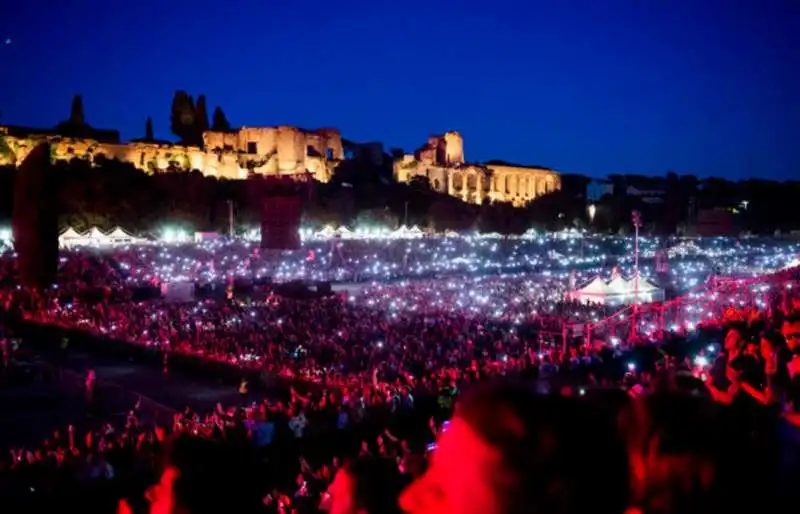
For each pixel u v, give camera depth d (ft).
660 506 10.25
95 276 224.33
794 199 610.24
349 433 85.20
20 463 72.64
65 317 167.43
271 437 80.79
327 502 39.34
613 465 8.26
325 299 211.41
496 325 168.76
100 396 116.47
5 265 203.82
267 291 221.46
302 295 218.18
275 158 531.09
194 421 87.04
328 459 79.51
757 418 14.93
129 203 329.11
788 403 28.91
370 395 95.55
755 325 46.73
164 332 150.61
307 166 547.49
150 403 113.09
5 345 130.72
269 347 129.90
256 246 293.84
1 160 404.77
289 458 77.82
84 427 101.24
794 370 30.25
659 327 143.43
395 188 501.15
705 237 490.08
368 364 122.93
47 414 107.45
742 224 563.89
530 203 565.53
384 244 350.64
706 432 10.36
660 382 22.36
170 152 494.59
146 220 334.24
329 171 548.72
